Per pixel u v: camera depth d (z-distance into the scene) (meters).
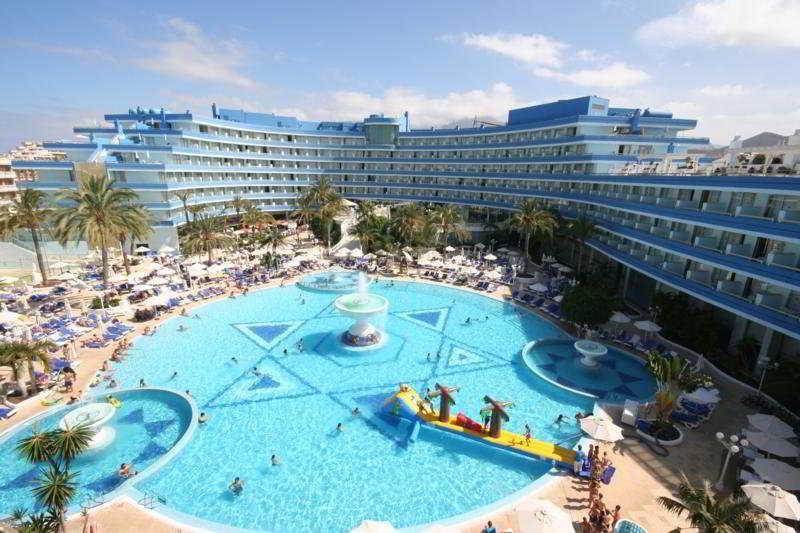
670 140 64.44
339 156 101.31
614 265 54.19
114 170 64.75
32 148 134.00
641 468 21.44
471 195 87.62
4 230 45.81
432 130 94.44
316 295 49.94
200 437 24.27
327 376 31.53
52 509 15.86
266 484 20.91
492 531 17.05
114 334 36.38
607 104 70.62
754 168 33.03
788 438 21.77
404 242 65.62
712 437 23.95
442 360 34.47
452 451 23.61
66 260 58.28
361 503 19.89
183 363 32.81
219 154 81.81
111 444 23.53
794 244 28.50
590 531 17.14
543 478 20.83
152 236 66.00
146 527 17.61
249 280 53.19
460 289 51.81
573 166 66.69
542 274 58.22
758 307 27.80
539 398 29.25
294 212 79.19
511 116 86.19
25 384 27.52
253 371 31.83
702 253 33.38
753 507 16.39
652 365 24.25
